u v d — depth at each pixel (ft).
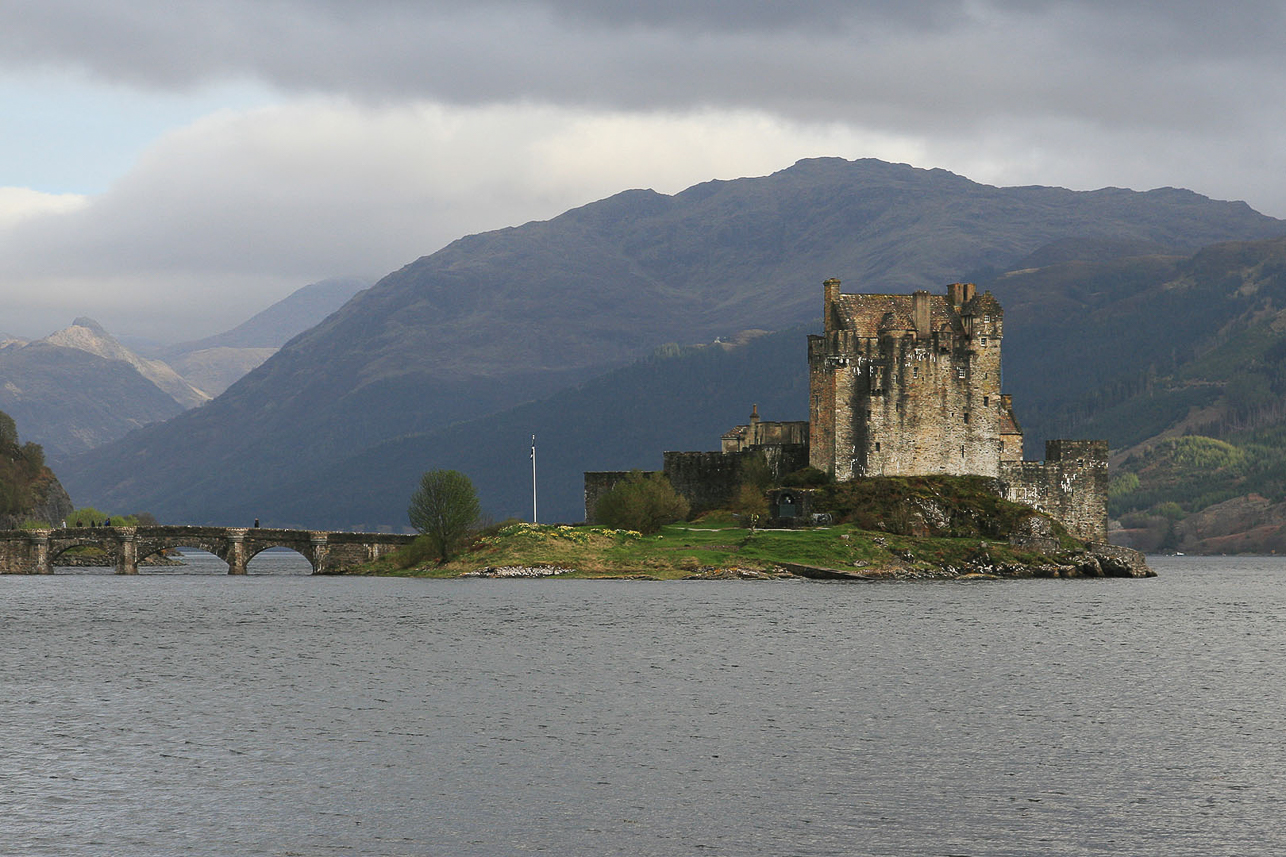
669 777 367.66
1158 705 472.85
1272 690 506.89
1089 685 516.73
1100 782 362.33
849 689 504.02
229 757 392.27
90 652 633.61
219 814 334.65
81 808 340.18
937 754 393.70
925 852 304.91
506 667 563.07
